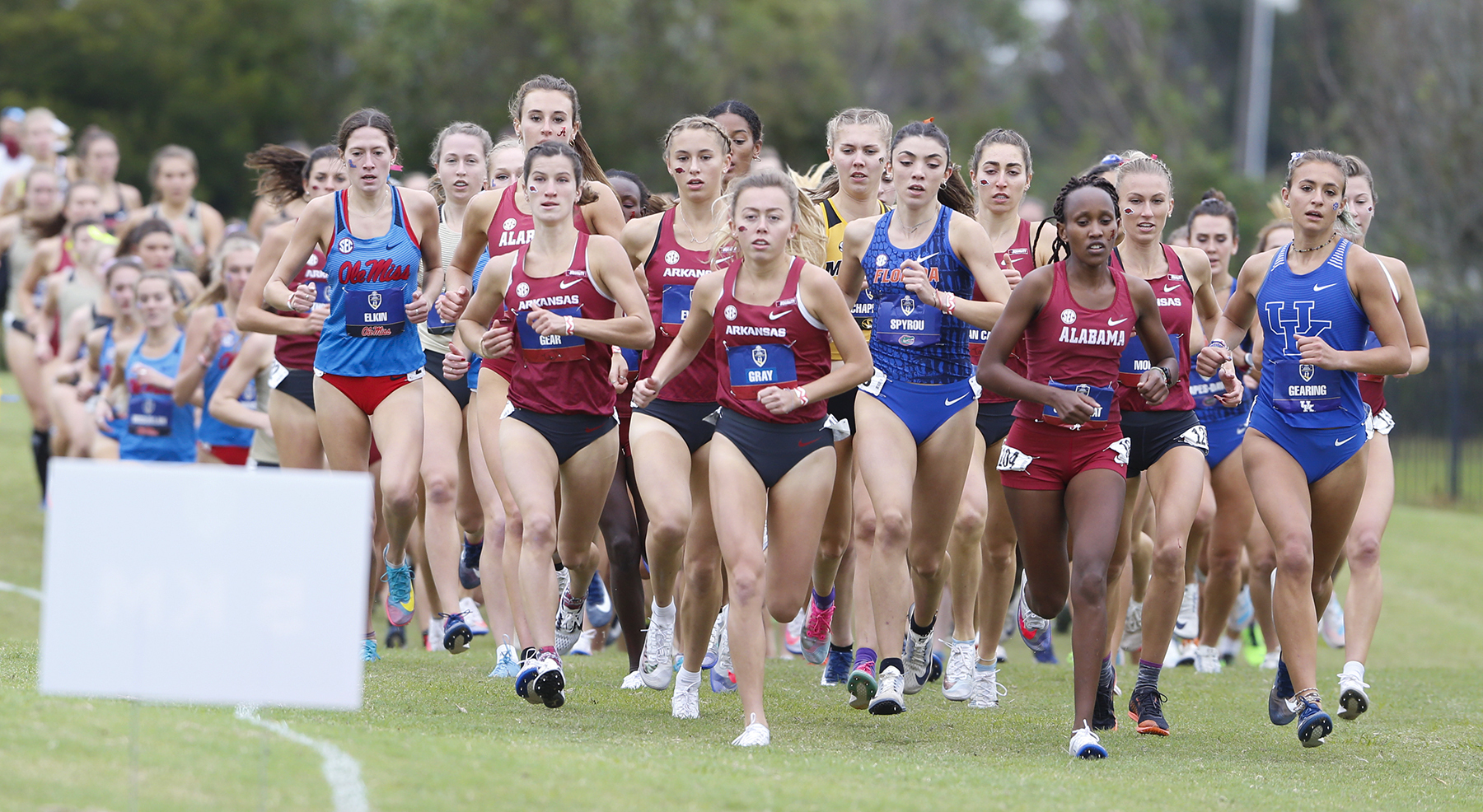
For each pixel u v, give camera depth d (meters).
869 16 152.75
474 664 29.08
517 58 118.44
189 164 46.81
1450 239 88.12
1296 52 135.88
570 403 23.16
